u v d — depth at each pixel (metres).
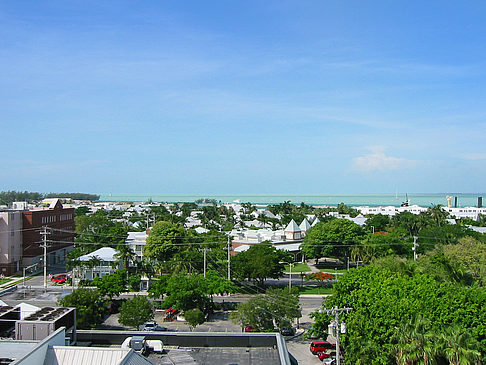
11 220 97.31
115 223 172.75
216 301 74.75
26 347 24.28
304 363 47.06
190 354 28.48
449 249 75.50
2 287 82.19
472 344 29.23
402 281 45.38
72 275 84.50
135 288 81.25
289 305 55.44
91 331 30.33
